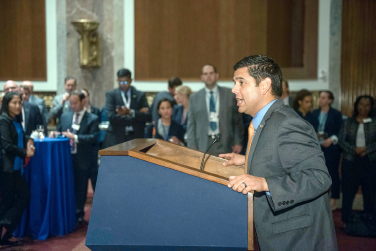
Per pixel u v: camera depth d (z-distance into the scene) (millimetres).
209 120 4402
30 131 4574
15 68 8117
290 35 7938
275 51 7980
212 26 8039
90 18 7727
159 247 1312
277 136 1486
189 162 1937
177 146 2121
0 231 3719
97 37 7660
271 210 1530
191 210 1353
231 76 8078
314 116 5121
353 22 7348
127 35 7863
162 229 1324
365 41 7328
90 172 4773
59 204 4113
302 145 1442
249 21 7980
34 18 7996
